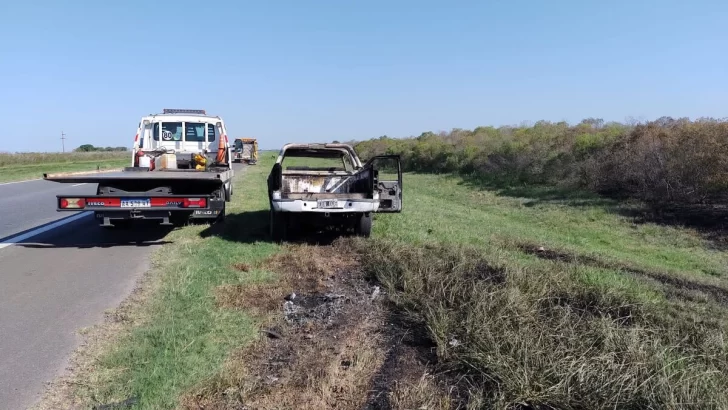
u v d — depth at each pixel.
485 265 6.62
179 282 6.12
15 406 3.43
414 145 36.12
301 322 4.99
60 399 3.53
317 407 3.49
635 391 3.36
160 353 4.16
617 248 9.41
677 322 4.81
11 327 4.79
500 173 21.95
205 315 5.04
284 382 3.80
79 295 5.77
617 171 15.58
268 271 6.87
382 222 11.05
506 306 4.74
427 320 4.77
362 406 3.52
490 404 3.42
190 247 8.27
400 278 6.10
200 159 12.34
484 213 13.92
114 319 5.00
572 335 4.18
